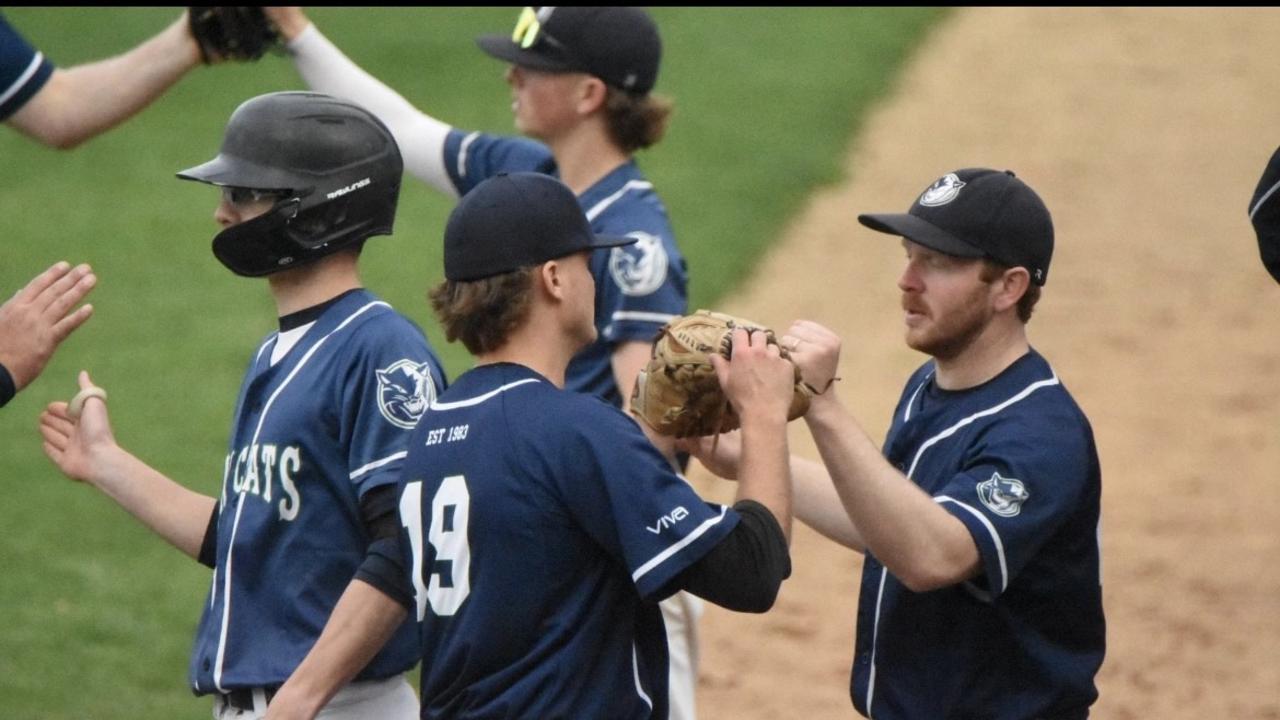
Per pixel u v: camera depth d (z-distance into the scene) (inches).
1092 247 2052.2
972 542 558.3
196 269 1893.5
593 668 530.0
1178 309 1857.8
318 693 564.7
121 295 1806.1
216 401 1540.4
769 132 2378.2
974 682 592.7
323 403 598.9
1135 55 2783.0
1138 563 1244.5
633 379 789.9
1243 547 1267.2
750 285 1892.2
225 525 620.1
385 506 583.8
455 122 2301.9
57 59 2498.8
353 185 610.5
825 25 2891.2
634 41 833.5
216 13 908.0
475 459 534.9
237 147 605.9
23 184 2142.0
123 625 1128.2
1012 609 591.8
